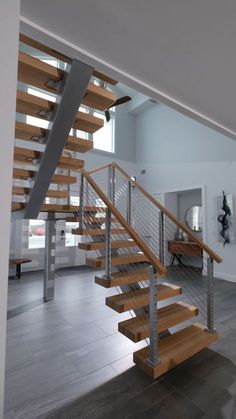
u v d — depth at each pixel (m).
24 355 2.11
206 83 1.76
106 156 6.84
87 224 3.10
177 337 2.10
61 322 2.79
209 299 2.24
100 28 1.25
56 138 2.12
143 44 1.37
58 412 1.50
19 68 1.65
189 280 4.75
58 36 1.32
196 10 1.12
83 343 2.31
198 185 5.46
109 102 2.08
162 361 1.76
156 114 6.81
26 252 5.37
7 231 0.64
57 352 2.16
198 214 6.00
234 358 2.06
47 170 2.41
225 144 4.95
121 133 7.26
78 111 2.06
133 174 7.36
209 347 2.23
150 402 1.57
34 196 2.65
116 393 1.66
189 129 5.78
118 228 3.13
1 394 0.61
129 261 2.56
